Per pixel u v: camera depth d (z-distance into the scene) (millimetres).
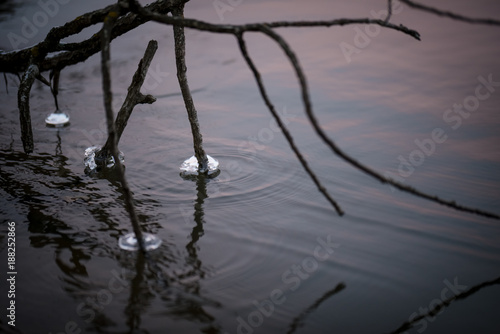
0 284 1829
